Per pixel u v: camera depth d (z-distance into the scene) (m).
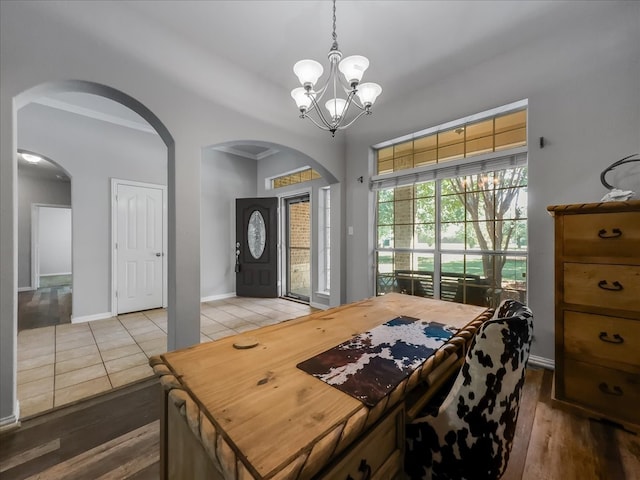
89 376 2.32
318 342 1.25
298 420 0.71
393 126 3.39
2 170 1.63
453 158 3.05
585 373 1.75
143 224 4.31
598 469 1.38
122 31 2.05
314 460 0.59
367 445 0.80
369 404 0.78
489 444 0.93
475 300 2.90
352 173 3.86
